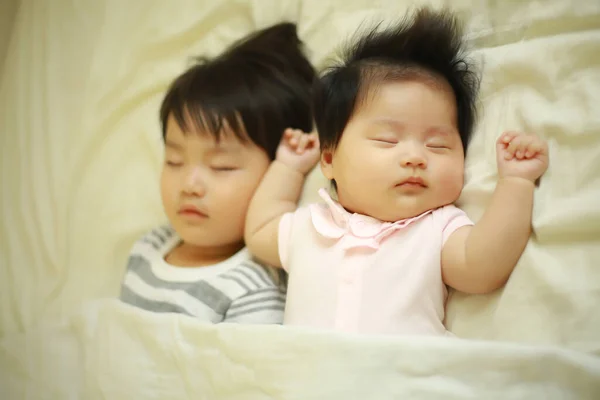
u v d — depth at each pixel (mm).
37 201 1180
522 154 776
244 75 1022
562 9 841
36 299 1118
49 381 896
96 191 1186
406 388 646
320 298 806
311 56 1073
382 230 810
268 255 928
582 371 595
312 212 880
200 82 1015
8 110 1258
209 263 1007
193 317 839
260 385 706
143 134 1198
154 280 991
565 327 685
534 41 857
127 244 1145
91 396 848
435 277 791
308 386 676
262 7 1149
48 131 1224
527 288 729
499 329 743
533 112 812
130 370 823
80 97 1249
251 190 972
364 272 792
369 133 835
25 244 1169
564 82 808
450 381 638
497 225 752
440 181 816
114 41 1257
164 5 1244
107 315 887
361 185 828
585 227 710
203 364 765
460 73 885
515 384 620
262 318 905
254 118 985
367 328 766
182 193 964
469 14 936
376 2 1038
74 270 1146
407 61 880
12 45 1304
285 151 987
